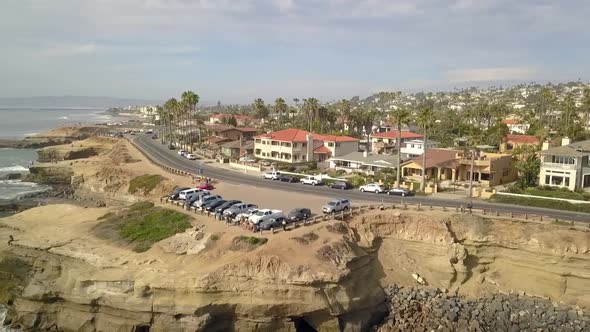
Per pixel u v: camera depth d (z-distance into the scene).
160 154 146.12
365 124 185.88
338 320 47.28
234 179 98.44
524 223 57.56
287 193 81.25
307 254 49.09
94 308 48.88
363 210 63.81
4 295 55.12
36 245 56.56
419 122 90.38
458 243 57.94
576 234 54.81
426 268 58.19
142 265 51.41
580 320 49.88
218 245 53.41
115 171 110.00
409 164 100.94
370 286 52.53
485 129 178.25
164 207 68.25
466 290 56.31
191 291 45.66
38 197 106.44
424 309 51.62
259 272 46.69
